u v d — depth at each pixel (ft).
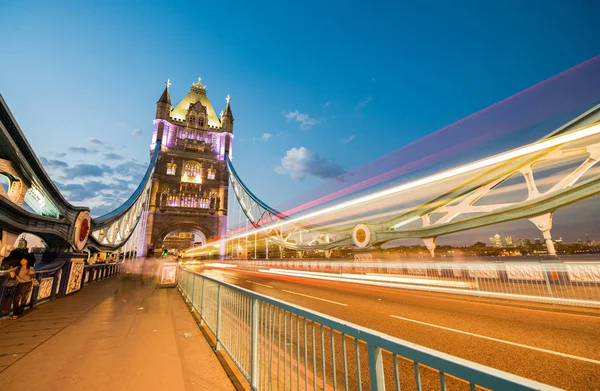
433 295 38.70
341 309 29.07
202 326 20.68
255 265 155.74
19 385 11.38
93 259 71.56
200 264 204.44
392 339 5.03
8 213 25.66
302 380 12.71
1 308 21.81
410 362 16.21
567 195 59.36
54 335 18.20
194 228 253.85
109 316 23.80
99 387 11.27
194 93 324.39
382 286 52.11
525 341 18.54
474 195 83.76
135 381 11.79
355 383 12.59
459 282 42.04
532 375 13.62
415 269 51.19
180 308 27.53
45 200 33.55
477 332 20.62
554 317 25.08
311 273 82.43
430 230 89.15
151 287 45.70
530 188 69.05
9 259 34.19
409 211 98.99
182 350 15.57
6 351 15.16
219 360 14.30
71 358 14.23
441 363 4.15
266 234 236.63
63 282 34.78
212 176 278.67
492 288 38.24
